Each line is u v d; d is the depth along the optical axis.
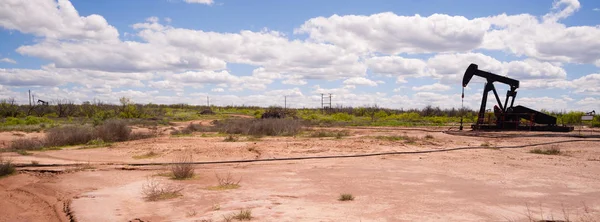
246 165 14.94
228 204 8.64
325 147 19.94
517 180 11.21
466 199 8.90
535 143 21.88
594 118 42.78
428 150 18.70
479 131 30.94
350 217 7.43
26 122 45.28
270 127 29.38
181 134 29.92
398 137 24.78
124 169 14.23
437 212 7.78
